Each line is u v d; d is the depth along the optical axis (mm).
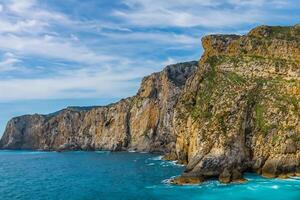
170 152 170250
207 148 108938
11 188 112125
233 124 113250
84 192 99000
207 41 149625
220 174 104500
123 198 89125
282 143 110000
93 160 183500
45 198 94812
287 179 103750
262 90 122500
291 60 125312
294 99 117875
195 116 121438
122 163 160750
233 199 83938
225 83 125250
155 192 93438
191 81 147625
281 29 140000
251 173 112188
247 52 134625
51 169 157750
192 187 97562
